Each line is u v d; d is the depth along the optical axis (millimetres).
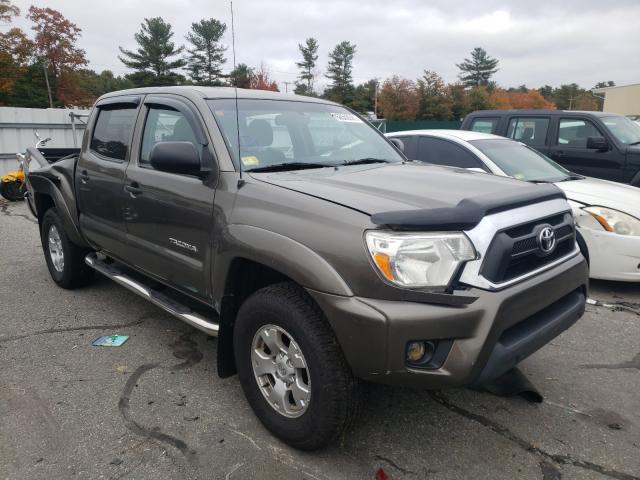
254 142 3232
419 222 2223
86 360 3736
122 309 4703
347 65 70250
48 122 13156
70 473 2562
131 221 3756
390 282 2225
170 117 3537
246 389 2912
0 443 2791
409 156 6859
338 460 2664
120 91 4367
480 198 2467
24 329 4266
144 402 3193
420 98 59625
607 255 4992
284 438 2729
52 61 49125
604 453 2744
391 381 2305
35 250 6926
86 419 3010
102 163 4121
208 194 3027
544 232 2621
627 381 3496
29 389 3342
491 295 2305
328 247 2359
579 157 7762
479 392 3338
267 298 2633
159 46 53312
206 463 2639
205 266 3068
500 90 76375
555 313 2750
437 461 2672
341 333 2307
